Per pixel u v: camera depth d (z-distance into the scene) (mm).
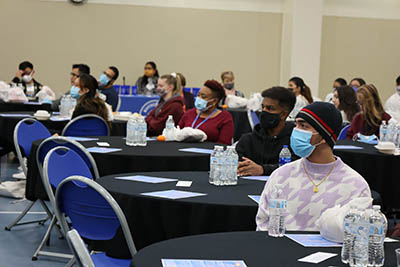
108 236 2377
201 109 4875
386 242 1901
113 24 11812
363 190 2131
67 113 6938
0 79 11469
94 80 5438
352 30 12664
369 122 5500
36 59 11570
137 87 10844
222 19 12250
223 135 4891
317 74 11922
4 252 4008
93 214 2354
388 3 12727
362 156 4598
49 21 11562
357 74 12773
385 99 12914
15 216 5023
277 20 12414
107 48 11828
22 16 11461
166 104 5879
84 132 5285
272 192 2221
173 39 12102
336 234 1869
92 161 3590
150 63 10789
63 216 2496
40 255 3947
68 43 11672
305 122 2117
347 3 12594
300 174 2201
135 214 2643
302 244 1850
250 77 12461
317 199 2152
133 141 4465
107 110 5469
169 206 2572
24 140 4457
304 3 11766
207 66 12289
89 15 11703
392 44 12836
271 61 12492
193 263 1607
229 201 2570
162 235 2627
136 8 11883
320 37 11852
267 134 3494
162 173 3340
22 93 8328
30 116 6609
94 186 2262
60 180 2975
